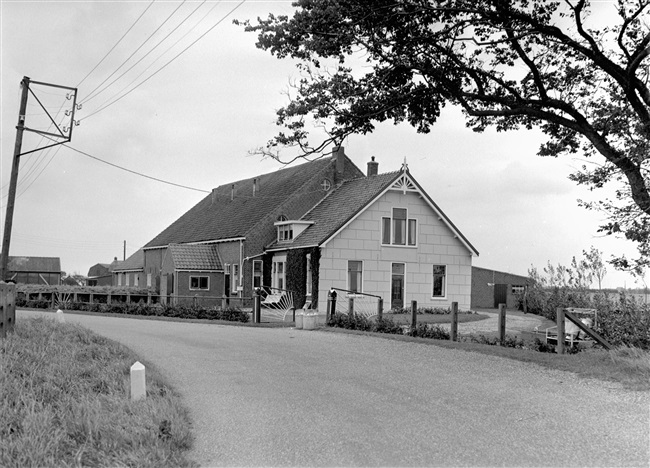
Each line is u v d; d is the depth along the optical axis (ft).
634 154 43.93
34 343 39.78
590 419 26.43
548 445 23.02
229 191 162.61
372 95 51.37
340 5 45.01
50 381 30.91
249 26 47.55
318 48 46.26
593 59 47.44
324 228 114.83
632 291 61.05
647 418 26.40
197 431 26.32
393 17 46.06
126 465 21.40
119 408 27.30
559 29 47.39
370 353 47.67
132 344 53.67
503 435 24.44
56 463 20.79
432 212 118.73
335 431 25.67
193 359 45.19
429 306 117.60
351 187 126.93
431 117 54.65
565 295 88.17
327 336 61.11
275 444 24.21
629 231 44.65
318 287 108.68
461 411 28.40
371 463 21.63
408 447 23.26
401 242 116.16
